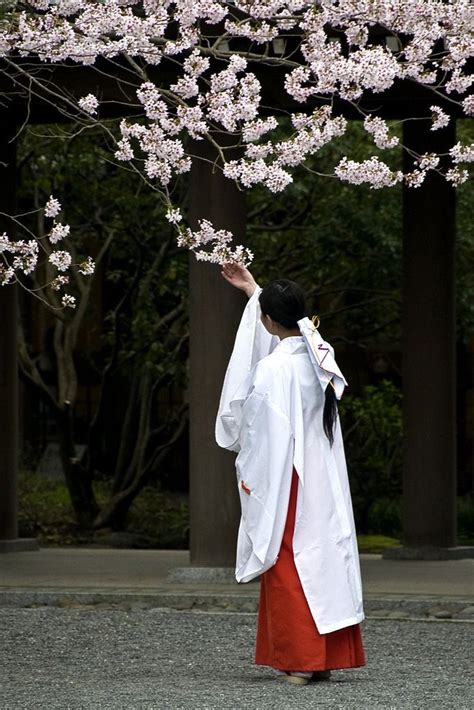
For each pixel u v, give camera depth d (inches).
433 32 442.9
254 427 354.9
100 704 332.2
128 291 919.0
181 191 871.7
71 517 970.7
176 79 586.9
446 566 673.0
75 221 947.3
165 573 633.0
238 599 550.6
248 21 457.7
